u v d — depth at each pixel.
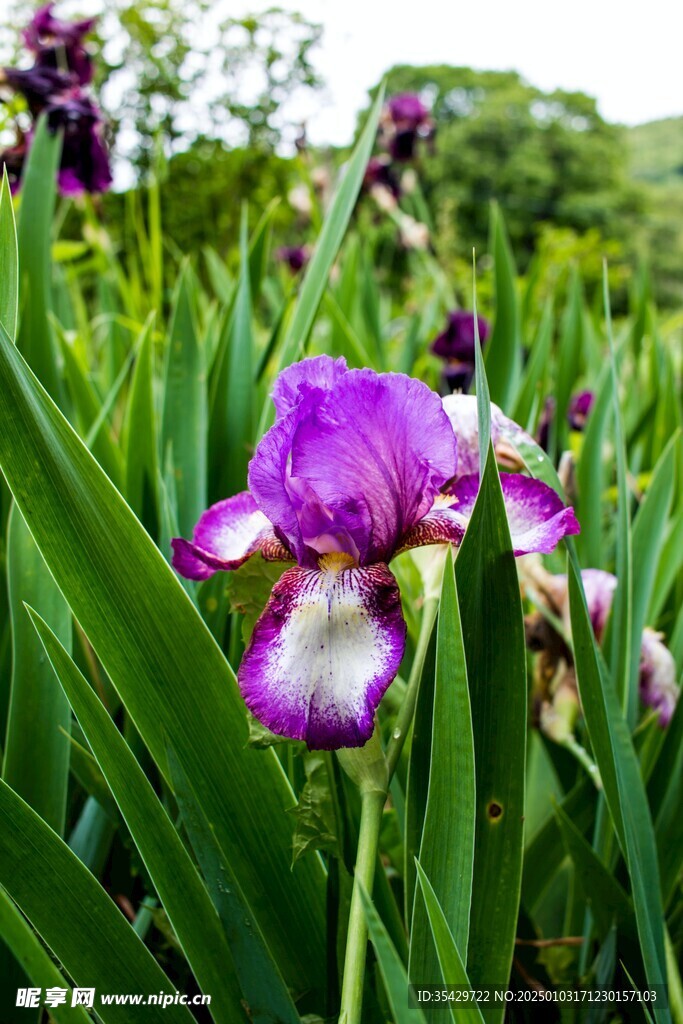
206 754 0.32
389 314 1.90
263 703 0.28
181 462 0.51
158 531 0.50
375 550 0.30
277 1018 0.30
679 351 1.57
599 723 0.35
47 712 0.38
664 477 0.50
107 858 0.44
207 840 0.31
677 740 0.42
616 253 2.68
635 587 0.49
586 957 0.41
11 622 0.39
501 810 0.31
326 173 1.69
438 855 0.28
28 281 0.56
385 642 0.28
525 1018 0.40
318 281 0.52
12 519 0.40
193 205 1.92
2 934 0.23
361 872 0.28
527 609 0.55
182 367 0.53
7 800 0.27
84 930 0.28
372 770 0.30
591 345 1.15
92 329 1.19
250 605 0.32
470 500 0.33
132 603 0.31
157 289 0.96
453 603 0.28
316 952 0.34
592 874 0.38
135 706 0.31
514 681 0.31
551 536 0.31
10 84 0.90
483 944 0.32
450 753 0.28
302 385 0.29
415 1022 0.23
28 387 0.29
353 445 0.29
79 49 1.08
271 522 0.31
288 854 0.34
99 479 0.30
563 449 0.84
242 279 0.55
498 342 0.74
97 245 1.23
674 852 0.42
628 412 0.94
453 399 0.39
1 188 0.32
